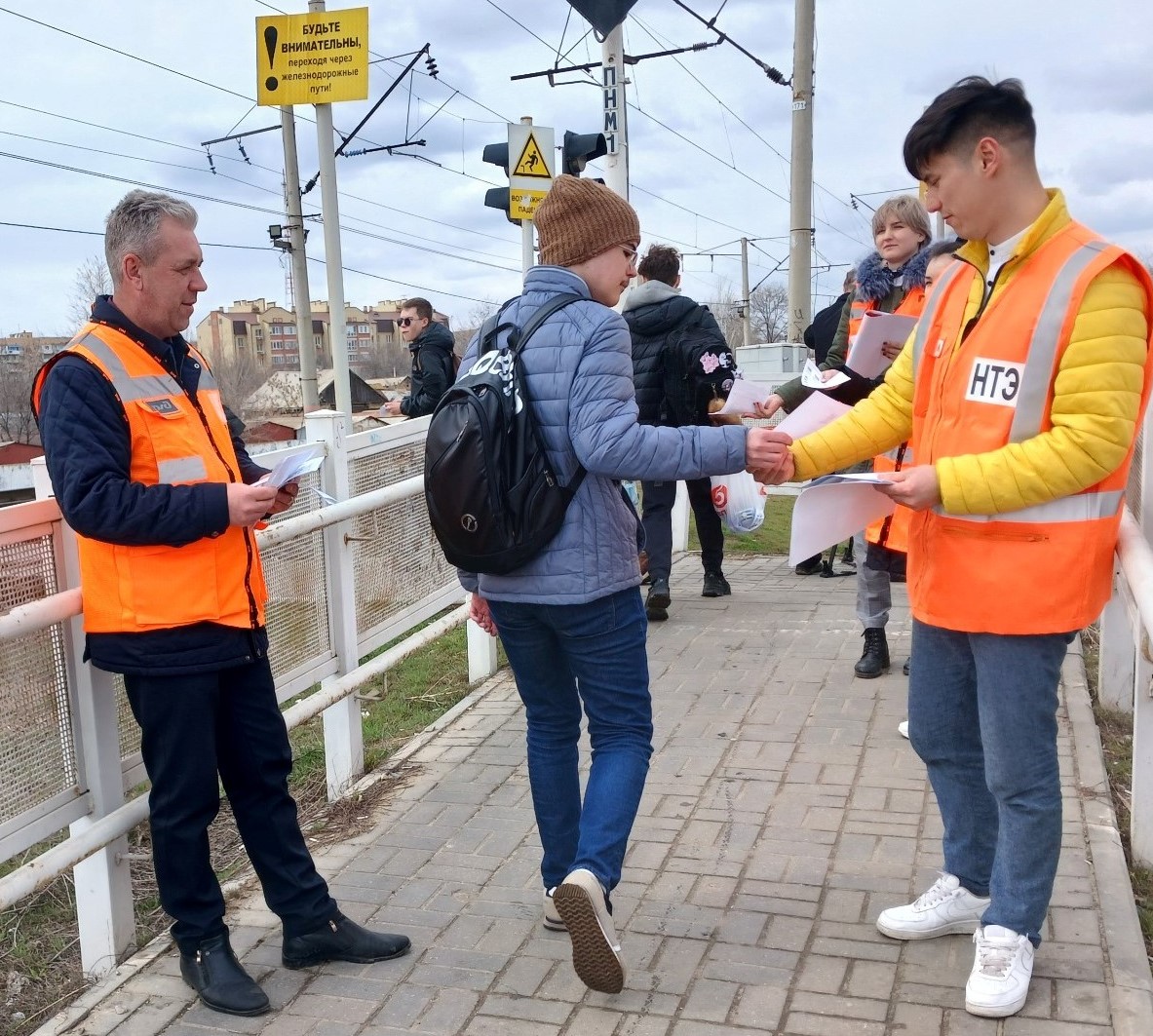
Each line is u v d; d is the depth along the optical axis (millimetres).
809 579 7395
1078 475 2414
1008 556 2545
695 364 6020
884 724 4680
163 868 2945
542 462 2729
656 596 6383
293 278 23719
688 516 8922
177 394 2850
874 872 3438
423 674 6137
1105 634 4602
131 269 2762
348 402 8039
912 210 4840
